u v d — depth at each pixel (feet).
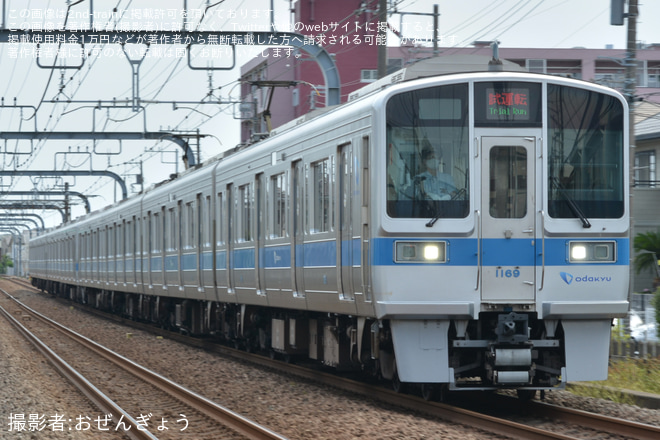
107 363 205.16
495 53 123.44
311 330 163.43
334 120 136.56
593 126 119.44
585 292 117.50
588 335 119.34
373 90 131.64
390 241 115.44
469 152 116.67
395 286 115.14
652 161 318.24
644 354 156.25
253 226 182.09
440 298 115.03
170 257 262.88
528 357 114.83
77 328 327.67
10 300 565.94
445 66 124.36
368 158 121.39
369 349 131.34
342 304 133.49
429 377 115.96
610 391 130.72
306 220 150.30
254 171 181.47
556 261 116.88
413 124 117.19
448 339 118.42
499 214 116.47
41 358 218.79
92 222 434.30
